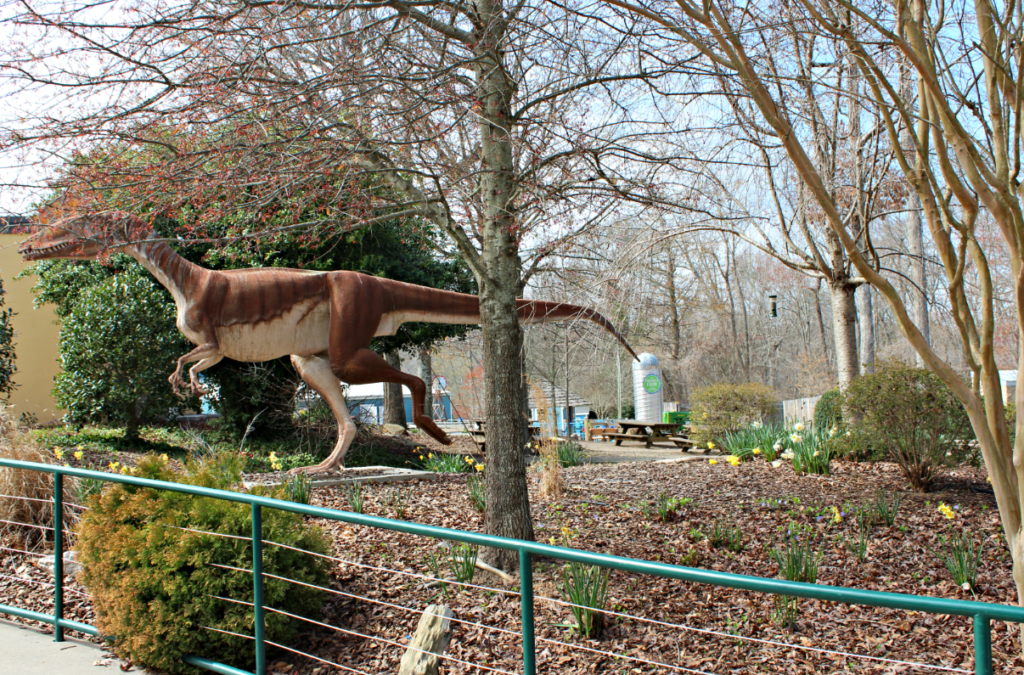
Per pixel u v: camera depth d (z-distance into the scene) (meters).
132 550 4.22
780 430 12.76
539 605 5.11
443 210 5.92
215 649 4.19
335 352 8.90
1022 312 3.34
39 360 18.03
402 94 5.28
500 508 5.86
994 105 3.41
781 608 4.87
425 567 5.75
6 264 17.66
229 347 8.66
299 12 4.83
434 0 5.02
